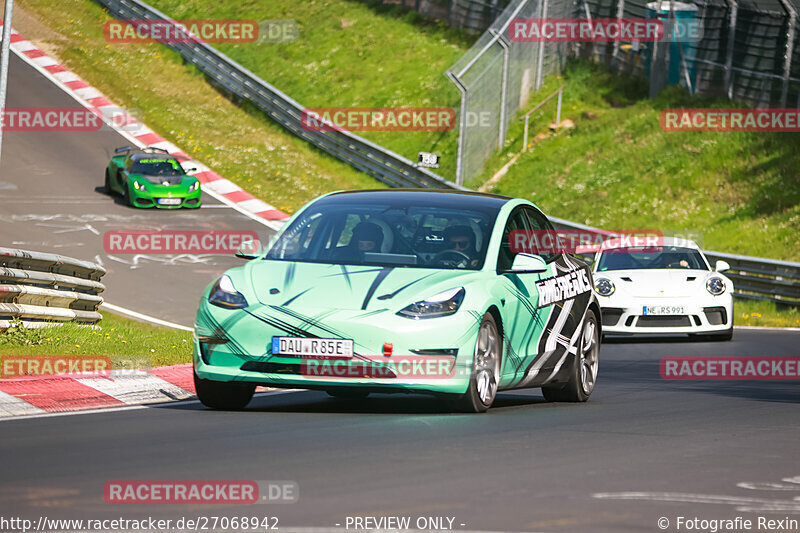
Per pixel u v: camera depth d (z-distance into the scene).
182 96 153.50
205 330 30.62
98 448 23.45
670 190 119.12
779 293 91.06
